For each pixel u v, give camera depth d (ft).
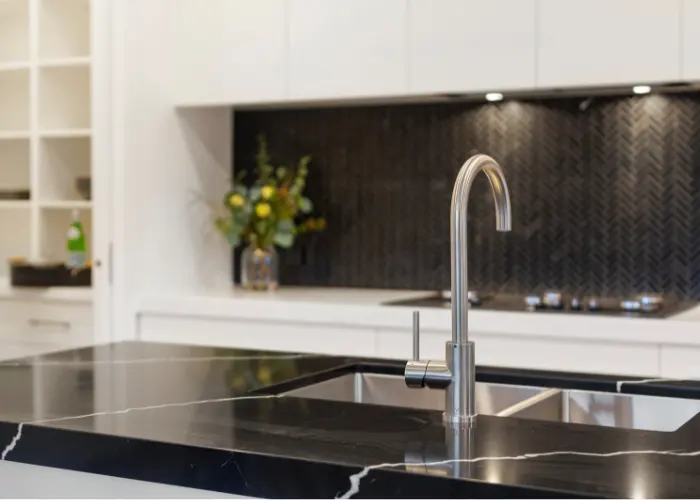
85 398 5.18
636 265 10.80
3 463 4.76
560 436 4.22
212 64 11.30
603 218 10.94
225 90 11.23
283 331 10.30
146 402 5.07
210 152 12.37
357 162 12.25
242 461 3.96
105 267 10.87
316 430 4.38
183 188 11.80
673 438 4.18
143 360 6.64
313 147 12.51
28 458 4.52
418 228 11.90
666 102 10.61
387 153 12.07
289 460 3.86
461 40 10.00
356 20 10.50
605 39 9.41
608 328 8.82
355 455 3.90
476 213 11.57
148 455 4.20
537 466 3.70
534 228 11.27
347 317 9.93
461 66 10.01
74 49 11.00
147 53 11.15
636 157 10.77
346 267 12.36
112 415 4.72
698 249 10.51
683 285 10.60
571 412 5.90
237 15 11.13
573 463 3.74
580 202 11.05
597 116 10.94
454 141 11.67
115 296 10.87
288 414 4.74
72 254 11.04
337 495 3.76
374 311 9.79
